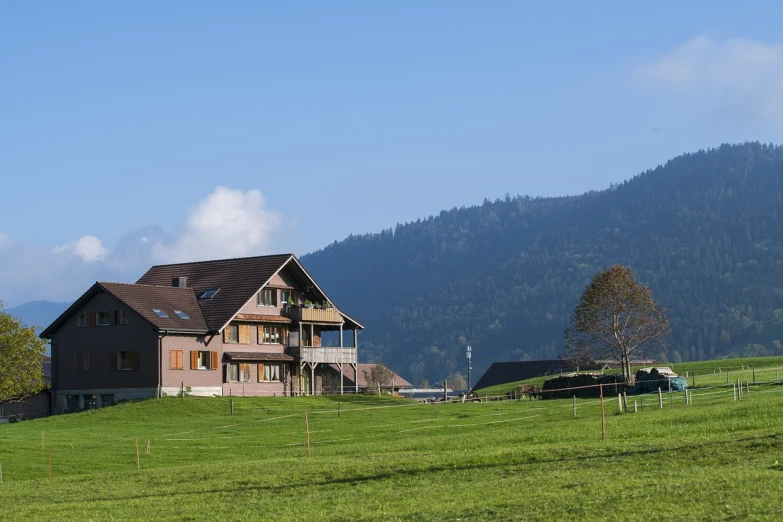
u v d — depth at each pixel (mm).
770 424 34625
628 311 87875
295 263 84500
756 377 76062
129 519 25281
